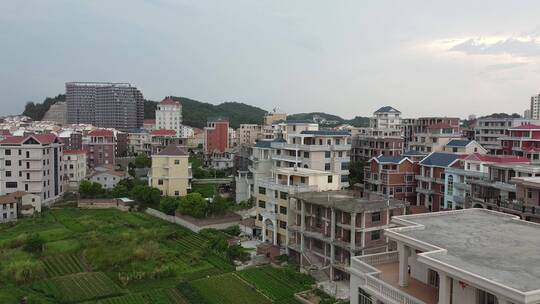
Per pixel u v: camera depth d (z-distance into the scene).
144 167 149.50
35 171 103.50
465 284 25.67
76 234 80.00
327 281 59.94
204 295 56.53
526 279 24.17
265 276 62.78
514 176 69.31
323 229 63.47
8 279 59.16
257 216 81.00
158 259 68.00
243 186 106.81
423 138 133.50
